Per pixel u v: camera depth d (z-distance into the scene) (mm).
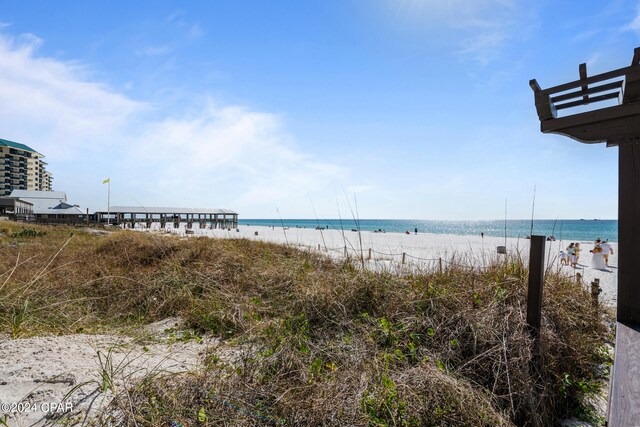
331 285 5246
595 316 4906
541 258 3627
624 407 1890
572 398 3404
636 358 2520
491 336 3639
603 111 3230
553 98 3559
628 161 3344
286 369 2936
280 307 5086
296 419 2242
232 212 74125
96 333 4020
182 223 67500
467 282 5215
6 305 4172
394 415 2406
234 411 2266
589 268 14359
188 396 2371
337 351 3482
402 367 3221
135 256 8992
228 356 3320
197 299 5410
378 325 4074
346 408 2395
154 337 4070
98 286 6074
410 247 24453
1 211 51500
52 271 6801
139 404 2199
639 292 3377
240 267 7273
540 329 3668
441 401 2623
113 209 56750
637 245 3344
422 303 4461
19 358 2814
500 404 2992
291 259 8422
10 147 106625
